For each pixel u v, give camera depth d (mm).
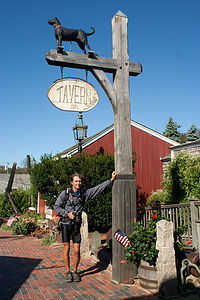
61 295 3615
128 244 4070
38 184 10250
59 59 4477
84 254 5977
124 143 4609
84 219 6219
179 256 4168
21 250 6953
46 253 6438
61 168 9789
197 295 3621
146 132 14797
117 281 4156
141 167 14195
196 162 8898
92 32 4816
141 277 3936
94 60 4691
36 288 3873
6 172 58406
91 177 9617
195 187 8773
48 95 4609
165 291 3566
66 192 4215
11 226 10953
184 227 4348
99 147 13656
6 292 3697
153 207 5734
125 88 4805
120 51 4902
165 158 14016
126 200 4430
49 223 8852
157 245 3801
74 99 4773
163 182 10539
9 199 13922
